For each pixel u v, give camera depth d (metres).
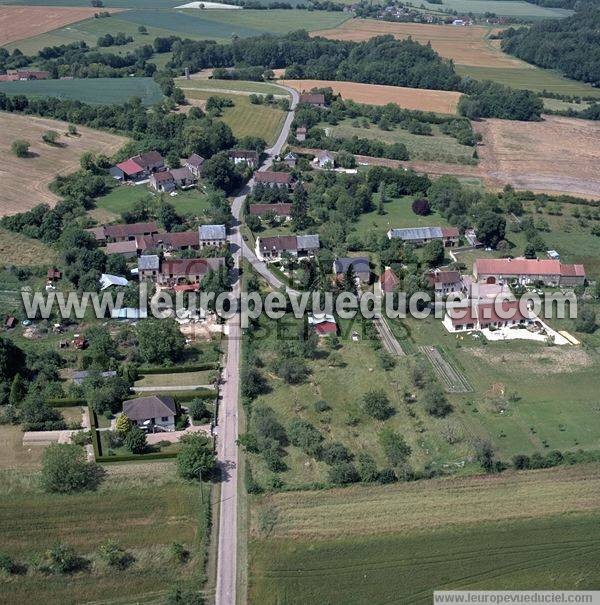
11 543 108.44
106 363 150.38
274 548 108.62
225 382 149.50
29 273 192.62
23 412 134.25
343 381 151.00
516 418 140.38
